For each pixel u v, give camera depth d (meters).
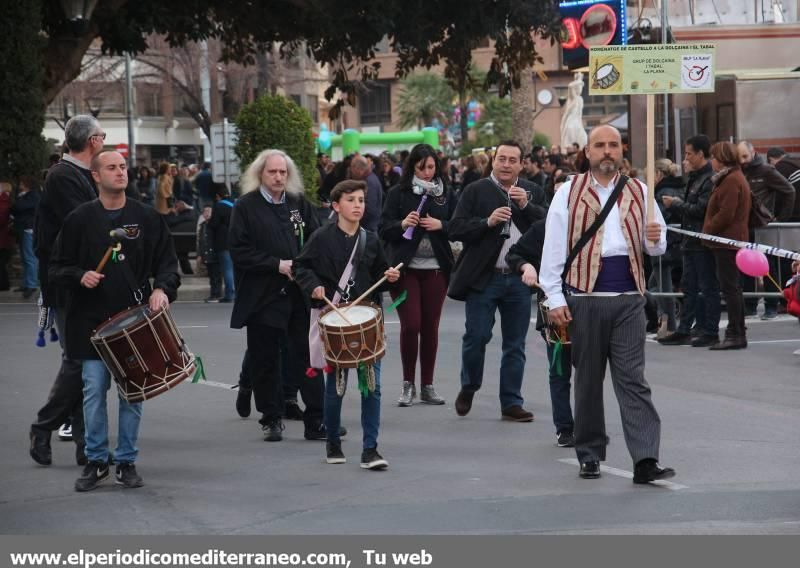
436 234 12.86
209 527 8.37
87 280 9.06
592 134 9.28
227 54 31.39
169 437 11.52
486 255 11.81
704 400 12.95
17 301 25.12
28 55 26.70
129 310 9.23
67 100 65.94
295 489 9.42
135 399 9.10
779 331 18.23
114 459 9.66
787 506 8.59
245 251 11.11
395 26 28.88
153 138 85.06
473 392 12.23
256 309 11.16
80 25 25.16
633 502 8.77
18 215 25.22
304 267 10.61
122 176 9.28
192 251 29.52
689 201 16.69
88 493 9.40
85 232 9.27
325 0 28.34
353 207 10.61
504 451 10.69
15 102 26.67
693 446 10.69
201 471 10.09
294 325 11.30
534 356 16.22
